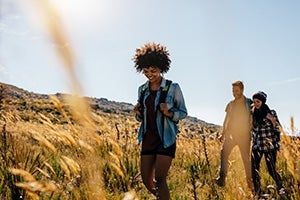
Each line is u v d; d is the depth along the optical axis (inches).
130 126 283.6
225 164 248.7
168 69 166.9
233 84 259.4
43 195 126.5
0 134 132.7
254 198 161.0
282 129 107.4
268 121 238.4
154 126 163.3
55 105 54.7
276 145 237.5
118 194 126.6
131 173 208.2
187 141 374.9
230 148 255.8
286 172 217.6
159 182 154.8
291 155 108.7
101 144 74.9
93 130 64.0
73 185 118.3
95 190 60.4
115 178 134.0
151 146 163.8
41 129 86.5
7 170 127.5
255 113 248.7
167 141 160.4
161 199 154.9
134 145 283.7
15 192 121.4
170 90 164.4
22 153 128.9
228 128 260.7
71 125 71.5
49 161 156.6
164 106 157.9
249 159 252.1
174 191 209.2
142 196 188.1
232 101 264.4
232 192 142.9
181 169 287.9
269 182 233.6
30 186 54.7
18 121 178.7
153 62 161.2
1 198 128.3
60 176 157.1
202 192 185.9
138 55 164.6
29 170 112.6
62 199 126.7
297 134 107.4
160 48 164.7
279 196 180.9
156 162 159.0
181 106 165.3
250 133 252.7
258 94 246.7
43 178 148.4
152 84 169.0
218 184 221.6
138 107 171.2
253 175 236.5
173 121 163.9
